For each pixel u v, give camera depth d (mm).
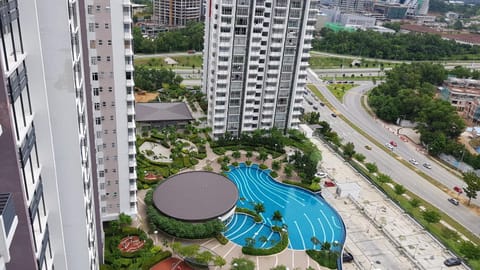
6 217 20188
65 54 31422
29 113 27438
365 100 169875
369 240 78375
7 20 22500
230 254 70625
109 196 71750
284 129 120500
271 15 103125
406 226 83750
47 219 31219
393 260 73375
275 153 110000
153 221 73625
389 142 129375
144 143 110500
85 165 40781
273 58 108312
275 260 70438
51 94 32531
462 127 131625
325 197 92188
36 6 27734
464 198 98938
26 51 26062
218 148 109500
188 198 79562
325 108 155875
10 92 22562
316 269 69188
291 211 86062
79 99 37344
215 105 108938
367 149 122438
